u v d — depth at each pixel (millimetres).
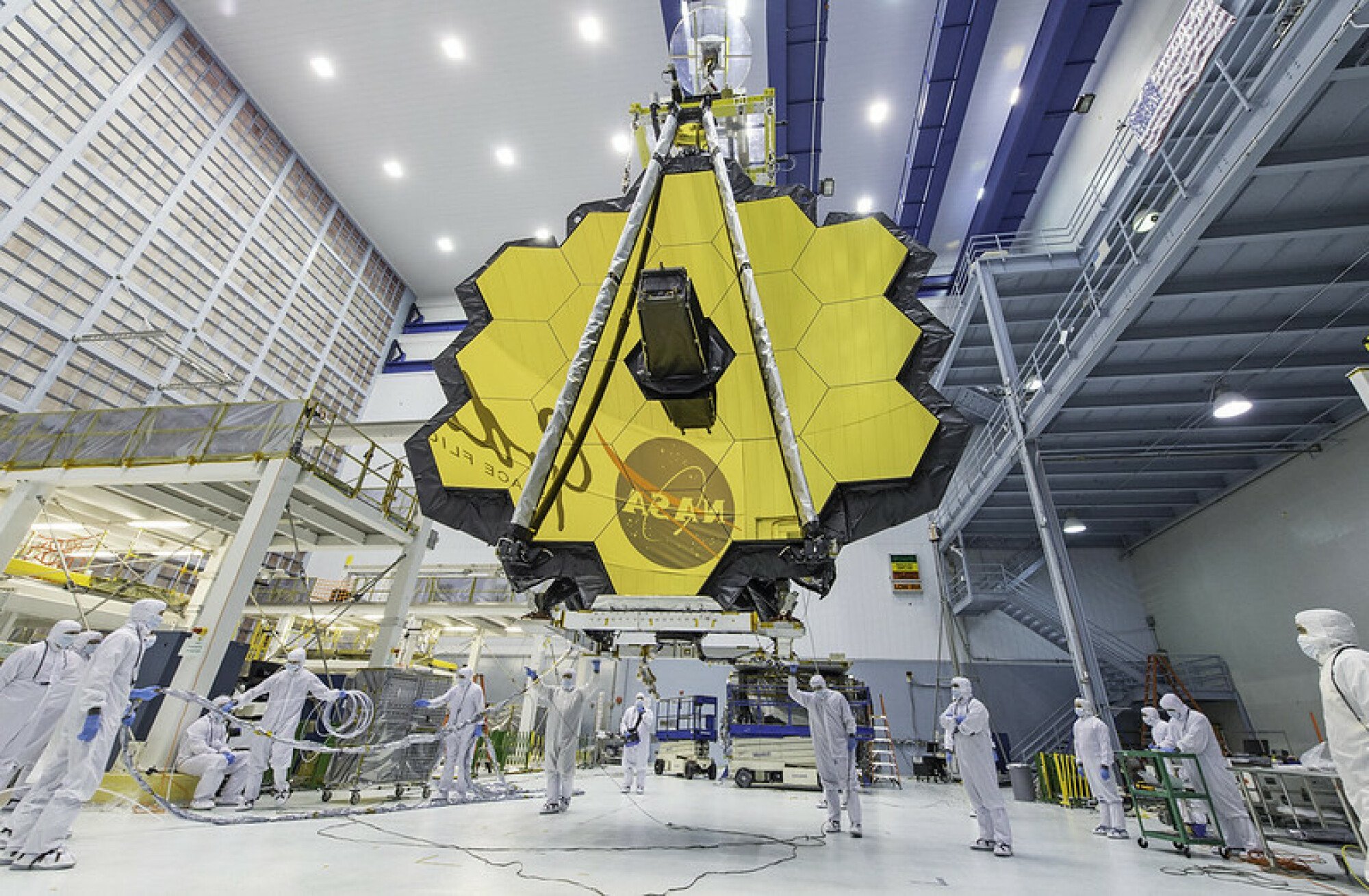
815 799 14109
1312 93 9508
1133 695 23578
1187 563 23672
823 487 4852
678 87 4719
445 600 21750
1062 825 11344
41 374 18781
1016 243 26828
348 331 31672
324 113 26734
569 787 9578
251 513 10953
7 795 6980
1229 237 12648
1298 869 7145
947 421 4641
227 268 24844
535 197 30203
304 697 9586
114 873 4555
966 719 7898
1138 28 19844
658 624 4711
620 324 4293
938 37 20641
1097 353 14703
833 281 5262
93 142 20156
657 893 4492
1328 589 17938
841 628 26250
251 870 4793
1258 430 18391
